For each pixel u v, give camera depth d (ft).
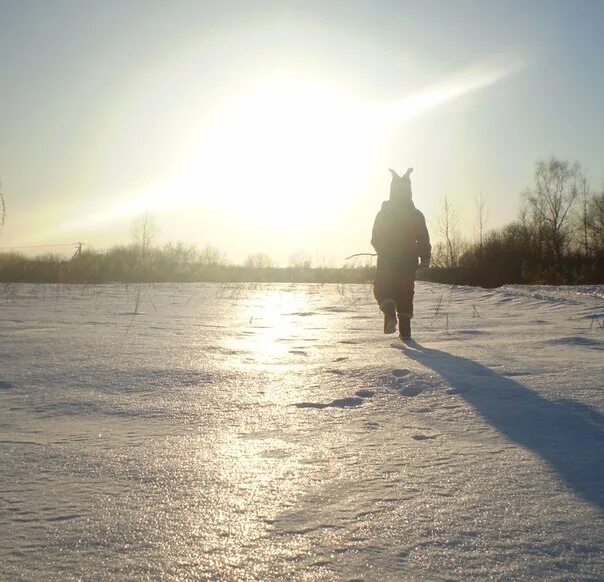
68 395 15.67
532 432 12.36
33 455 11.04
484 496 9.10
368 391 16.20
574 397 14.74
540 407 14.06
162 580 6.84
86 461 10.73
